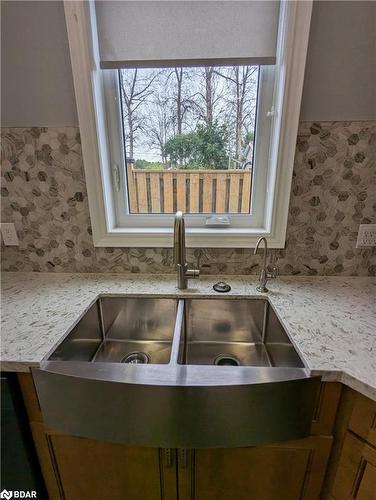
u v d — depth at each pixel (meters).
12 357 0.74
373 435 0.68
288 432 0.74
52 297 1.07
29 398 0.79
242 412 0.70
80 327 0.97
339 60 0.96
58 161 1.11
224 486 0.84
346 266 1.19
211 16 0.94
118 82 1.10
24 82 1.03
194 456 0.80
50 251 1.24
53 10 0.95
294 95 0.98
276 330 0.99
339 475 0.77
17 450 0.81
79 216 1.18
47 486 0.91
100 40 0.99
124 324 1.15
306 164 1.07
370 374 0.67
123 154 1.19
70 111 1.05
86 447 0.82
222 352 1.11
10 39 0.98
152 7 0.94
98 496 0.90
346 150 1.04
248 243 1.18
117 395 0.70
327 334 0.83
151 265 1.26
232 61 0.98
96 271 1.27
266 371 0.72
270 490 0.84
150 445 0.75
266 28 0.95
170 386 0.67
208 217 1.25
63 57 1.00
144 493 0.88
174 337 0.88
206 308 1.11
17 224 1.21
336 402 0.73
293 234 1.16
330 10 0.91
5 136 1.09
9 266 1.28
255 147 1.15
